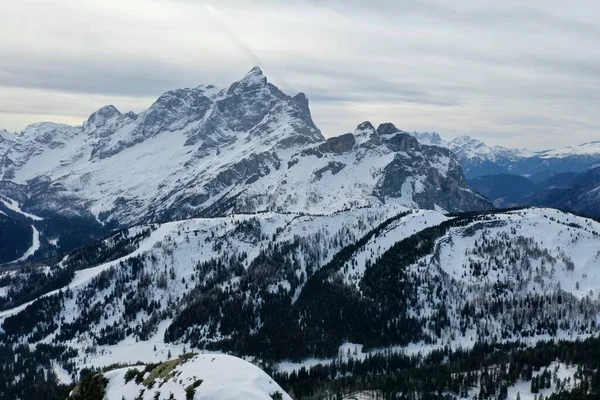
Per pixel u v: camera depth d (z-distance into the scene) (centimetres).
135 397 14700
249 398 12419
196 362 14888
